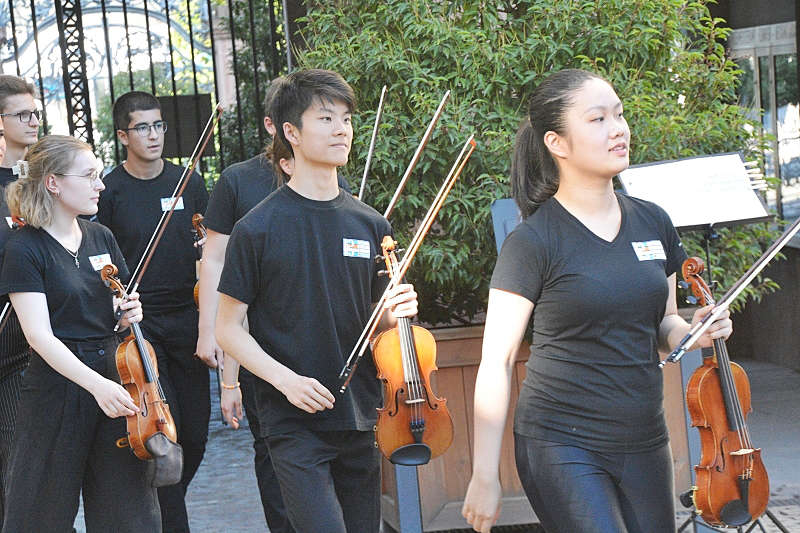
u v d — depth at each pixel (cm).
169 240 539
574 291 287
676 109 513
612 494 287
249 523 549
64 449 382
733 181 434
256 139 1192
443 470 480
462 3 507
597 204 296
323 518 332
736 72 543
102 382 373
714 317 311
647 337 293
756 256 528
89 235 400
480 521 291
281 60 1031
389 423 339
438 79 482
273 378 332
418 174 486
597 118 290
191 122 932
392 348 343
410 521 461
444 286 508
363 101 502
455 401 480
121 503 385
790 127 783
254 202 448
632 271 289
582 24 498
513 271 293
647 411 290
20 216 387
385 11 503
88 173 388
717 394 324
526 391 297
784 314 810
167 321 528
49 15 1547
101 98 1555
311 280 339
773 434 659
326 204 344
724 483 322
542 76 495
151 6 1559
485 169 481
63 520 386
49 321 380
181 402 531
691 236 512
